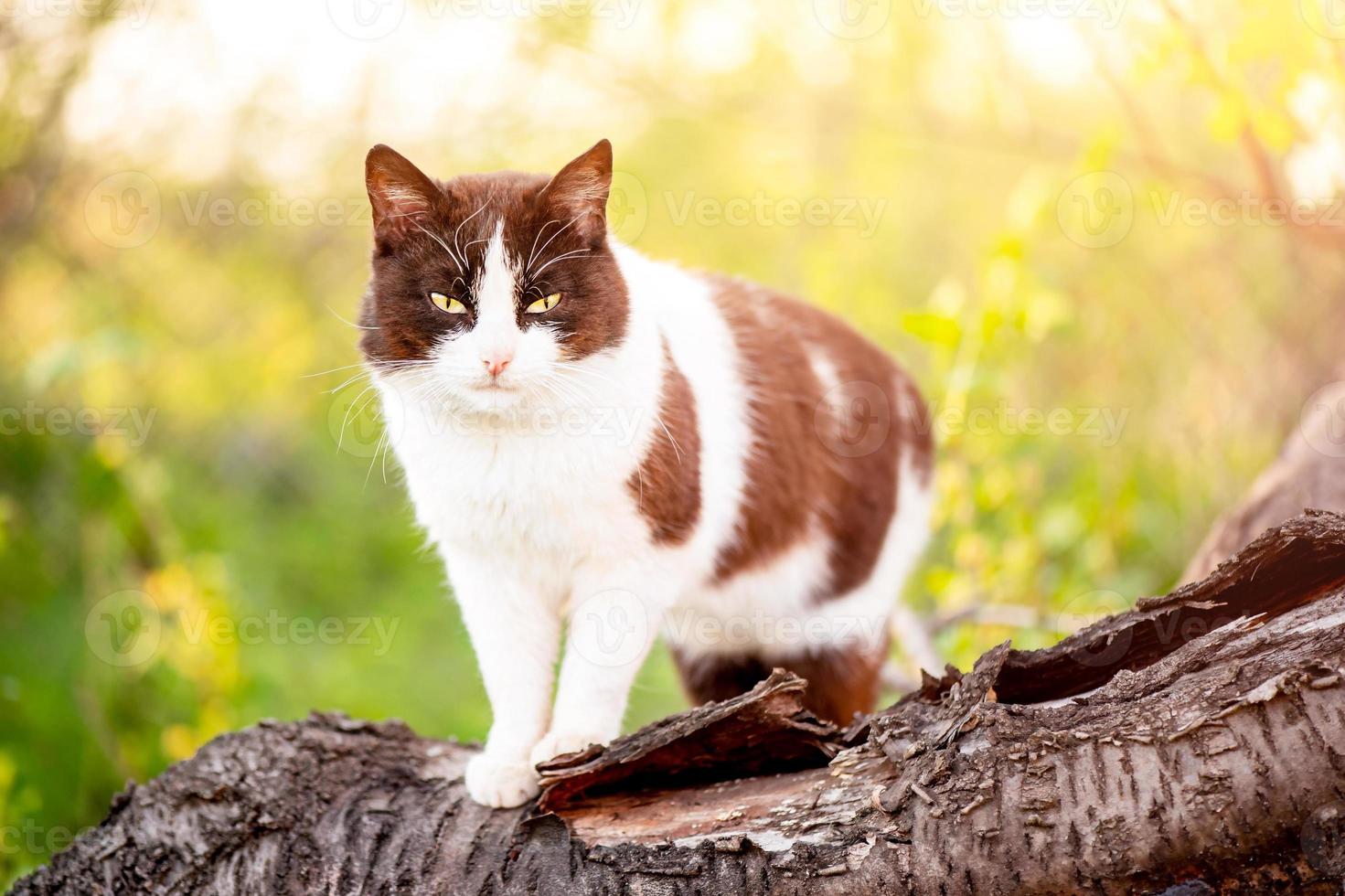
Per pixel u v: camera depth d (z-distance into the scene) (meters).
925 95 6.25
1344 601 2.22
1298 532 2.33
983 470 5.62
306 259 7.88
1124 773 2.10
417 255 3.15
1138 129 5.25
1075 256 6.10
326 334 8.07
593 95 6.18
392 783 2.97
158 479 5.99
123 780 5.42
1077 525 5.66
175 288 7.84
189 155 6.66
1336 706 2.01
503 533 3.20
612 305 3.20
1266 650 2.18
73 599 5.77
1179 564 5.75
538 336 3.06
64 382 6.44
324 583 8.35
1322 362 5.60
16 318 7.12
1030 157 6.24
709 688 4.27
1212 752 2.05
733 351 3.70
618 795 2.71
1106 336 6.09
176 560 5.84
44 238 6.67
